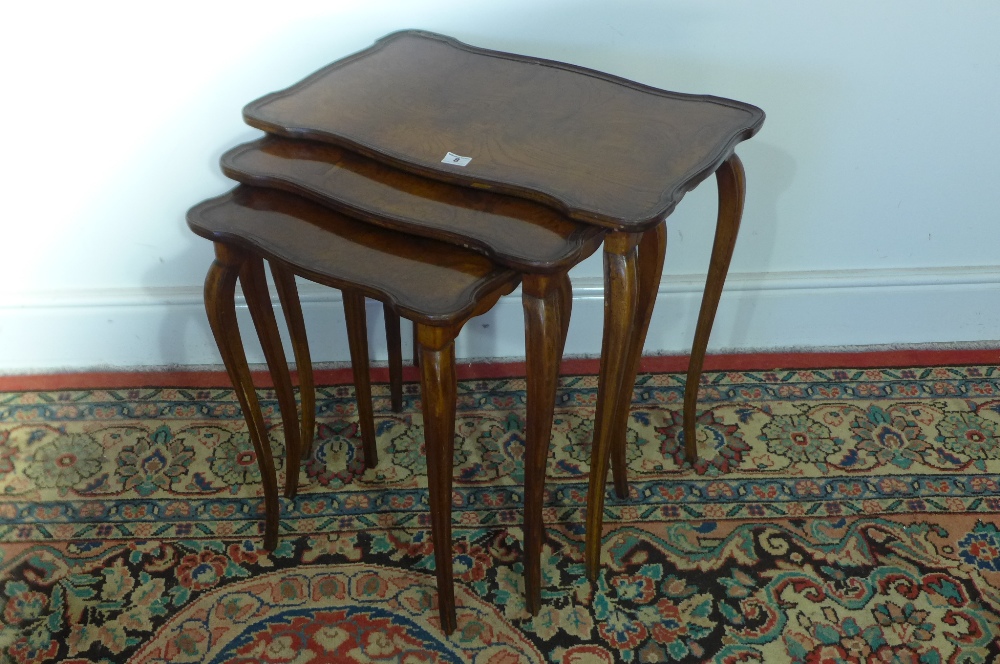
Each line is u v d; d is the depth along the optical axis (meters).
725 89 1.83
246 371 1.48
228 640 1.49
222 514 1.73
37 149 1.81
